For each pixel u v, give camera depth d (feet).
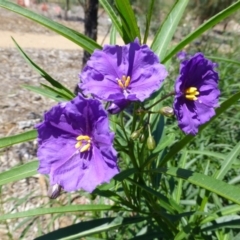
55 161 0.33
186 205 0.63
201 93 0.36
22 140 0.40
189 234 0.45
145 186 0.40
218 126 0.95
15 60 1.97
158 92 0.44
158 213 0.43
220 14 0.37
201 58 0.34
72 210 0.40
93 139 0.33
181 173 0.36
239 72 1.24
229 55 1.51
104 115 0.31
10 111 1.34
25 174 0.40
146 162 0.40
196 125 0.35
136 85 0.35
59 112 0.33
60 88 0.45
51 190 0.35
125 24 0.38
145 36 0.39
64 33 0.40
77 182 0.32
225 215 0.45
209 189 0.34
